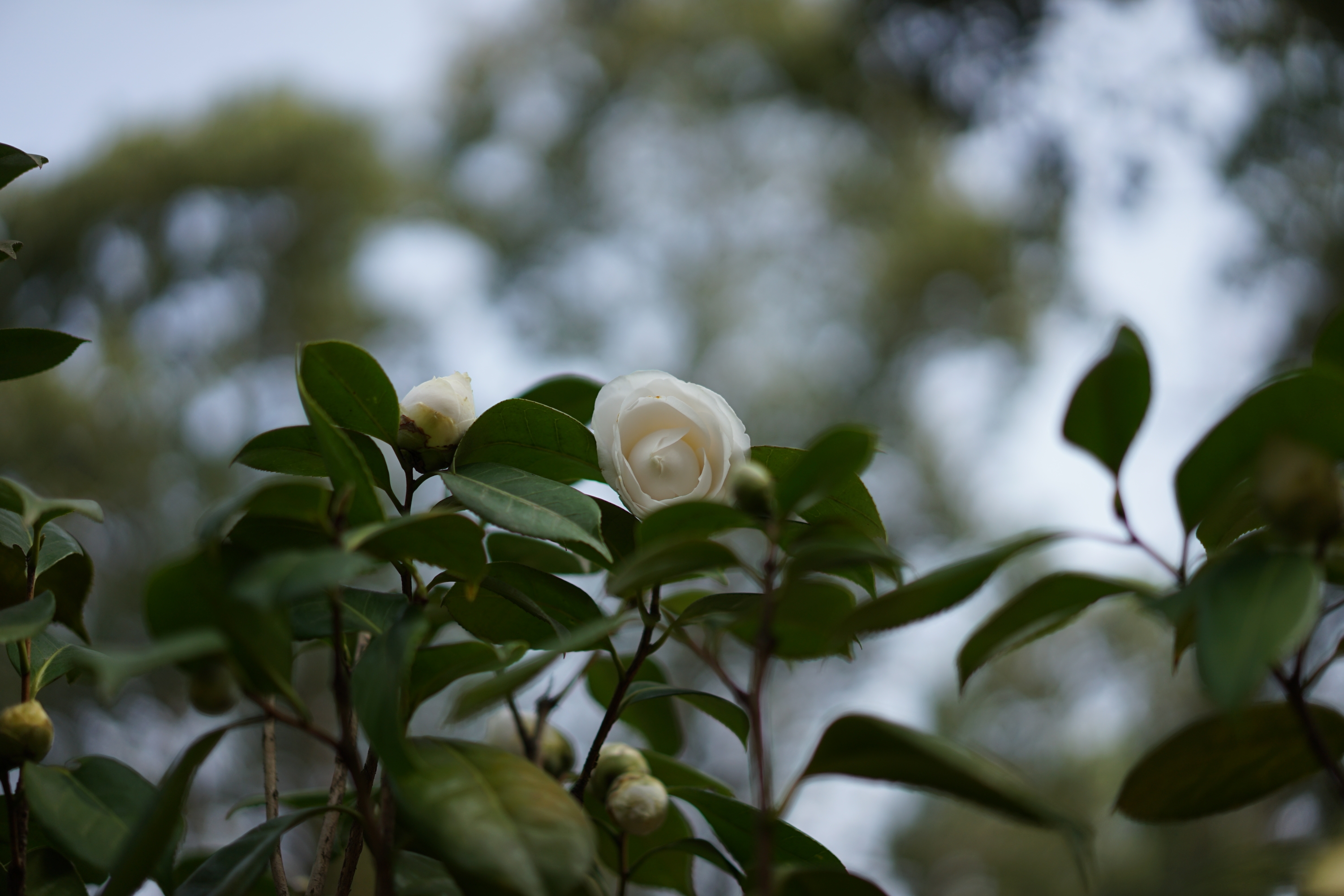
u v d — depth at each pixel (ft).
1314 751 1.42
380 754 1.43
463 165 31.68
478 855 1.33
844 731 1.39
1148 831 18.21
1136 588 1.45
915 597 1.45
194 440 23.09
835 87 26.08
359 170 26.78
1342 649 1.47
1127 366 1.49
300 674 15.15
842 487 1.95
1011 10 16.75
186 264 24.85
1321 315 17.22
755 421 29.07
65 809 1.72
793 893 1.55
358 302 26.68
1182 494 1.53
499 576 1.99
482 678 2.45
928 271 27.55
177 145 24.94
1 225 22.54
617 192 32.07
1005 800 1.34
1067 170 17.99
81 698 13.26
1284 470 1.31
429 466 2.03
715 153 31.48
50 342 2.16
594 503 1.78
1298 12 16.10
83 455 20.15
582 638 1.45
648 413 1.94
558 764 2.43
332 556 1.37
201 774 12.44
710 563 1.51
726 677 1.51
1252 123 17.33
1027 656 24.90
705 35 30.40
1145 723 22.62
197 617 1.41
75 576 2.15
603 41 31.81
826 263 30.40
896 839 24.77
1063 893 20.74
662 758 2.38
